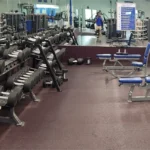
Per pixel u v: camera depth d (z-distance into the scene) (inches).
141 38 415.5
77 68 266.2
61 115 136.9
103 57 238.8
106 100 162.6
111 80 215.5
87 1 529.0
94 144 105.2
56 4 413.7
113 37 410.0
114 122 127.5
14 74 155.4
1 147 102.8
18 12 299.7
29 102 157.9
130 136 112.3
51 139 109.7
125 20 275.6
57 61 215.0
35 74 153.4
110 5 542.3
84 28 515.8
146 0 594.2
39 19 302.8
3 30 232.1
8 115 132.2
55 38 235.5
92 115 136.9
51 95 173.9
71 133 115.4
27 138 110.5
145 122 127.4
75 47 291.6
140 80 151.2
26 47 176.9
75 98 167.2
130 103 156.3
